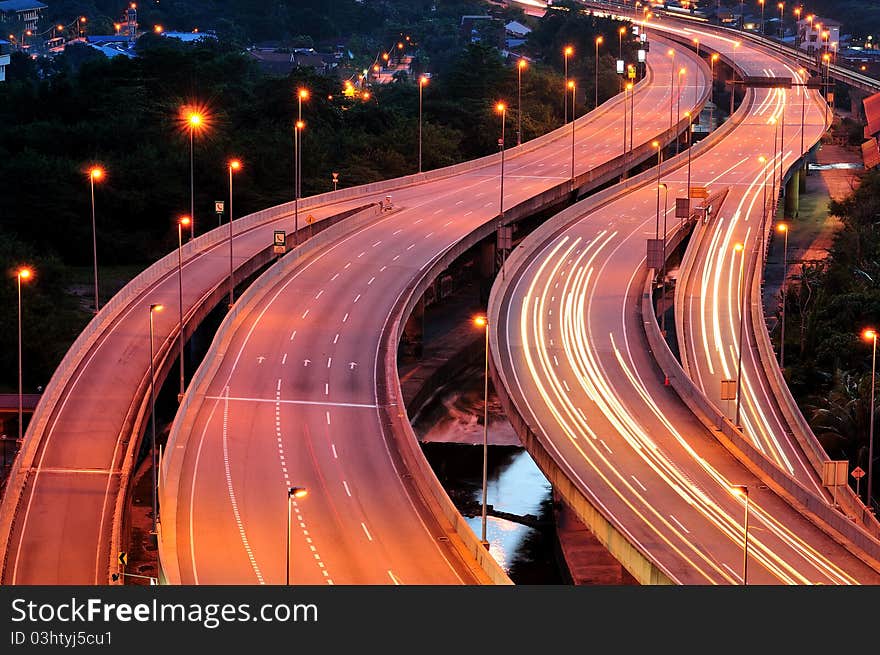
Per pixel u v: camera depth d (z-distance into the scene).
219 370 138.38
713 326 171.88
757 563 100.56
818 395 157.00
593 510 109.94
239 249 187.25
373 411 128.62
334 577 92.81
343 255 183.25
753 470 119.94
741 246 188.62
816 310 174.38
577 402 138.00
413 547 98.94
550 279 183.25
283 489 109.62
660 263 174.38
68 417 130.62
